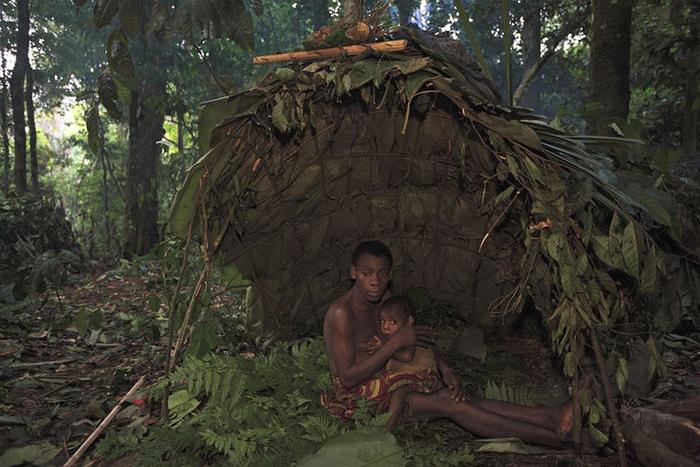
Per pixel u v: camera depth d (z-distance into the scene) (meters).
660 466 2.63
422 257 4.86
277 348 4.06
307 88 2.89
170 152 16.95
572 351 2.69
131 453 3.18
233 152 3.17
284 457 2.76
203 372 3.25
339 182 4.16
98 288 8.84
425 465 2.75
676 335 5.05
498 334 4.88
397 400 3.08
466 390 3.84
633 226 2.56
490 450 2.93
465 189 4.09
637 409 3.01
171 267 3.67
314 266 4.66
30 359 5.33
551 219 2.65
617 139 3.06
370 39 3.08
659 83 10.91
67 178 25.34
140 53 12.73
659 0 9.60
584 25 11.51
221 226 3.66
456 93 2.70
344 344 3.11
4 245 8.76
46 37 17.14
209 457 3.01
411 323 3.25
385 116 3.62
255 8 3.94
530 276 3.10
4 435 3.62
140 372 4.82
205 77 15.01
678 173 7.09
